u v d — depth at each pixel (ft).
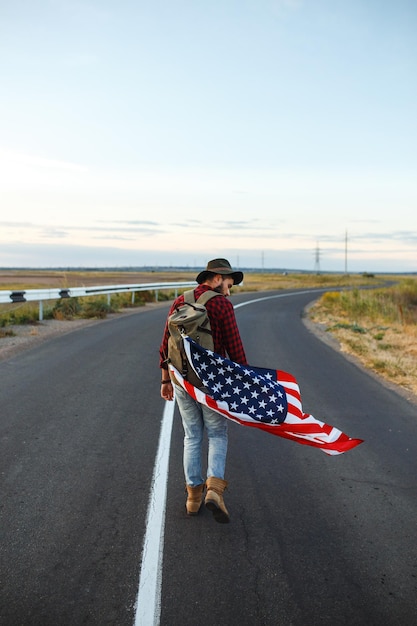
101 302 70.74
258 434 20.33
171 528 12.42
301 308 95.61
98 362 32.89
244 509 13.65
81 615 9.23
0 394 24.17
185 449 13.10
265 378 12.64
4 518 12.60
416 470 17.03
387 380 32.45
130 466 16.20
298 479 15.89
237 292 152.87
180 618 9.25
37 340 41.42
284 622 9.26
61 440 18.29
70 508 13.24
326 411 23.94
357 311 82.43
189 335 12.27
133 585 10.12
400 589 10.36
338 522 13.12
